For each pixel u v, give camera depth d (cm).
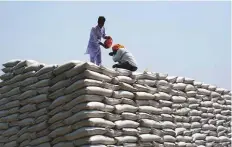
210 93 1228
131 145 933
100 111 884
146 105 1013
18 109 1062
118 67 1073
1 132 1107
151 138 981
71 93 916
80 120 873
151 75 1057
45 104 981
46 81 983
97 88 894
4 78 1124
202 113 1183
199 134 1148
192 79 1182
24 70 1061
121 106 938
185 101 1138
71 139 891
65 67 931
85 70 892
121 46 1108
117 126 909
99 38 1181
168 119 1062
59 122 930
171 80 1116
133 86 999
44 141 965
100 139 862
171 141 1049
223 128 1234
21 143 1041
